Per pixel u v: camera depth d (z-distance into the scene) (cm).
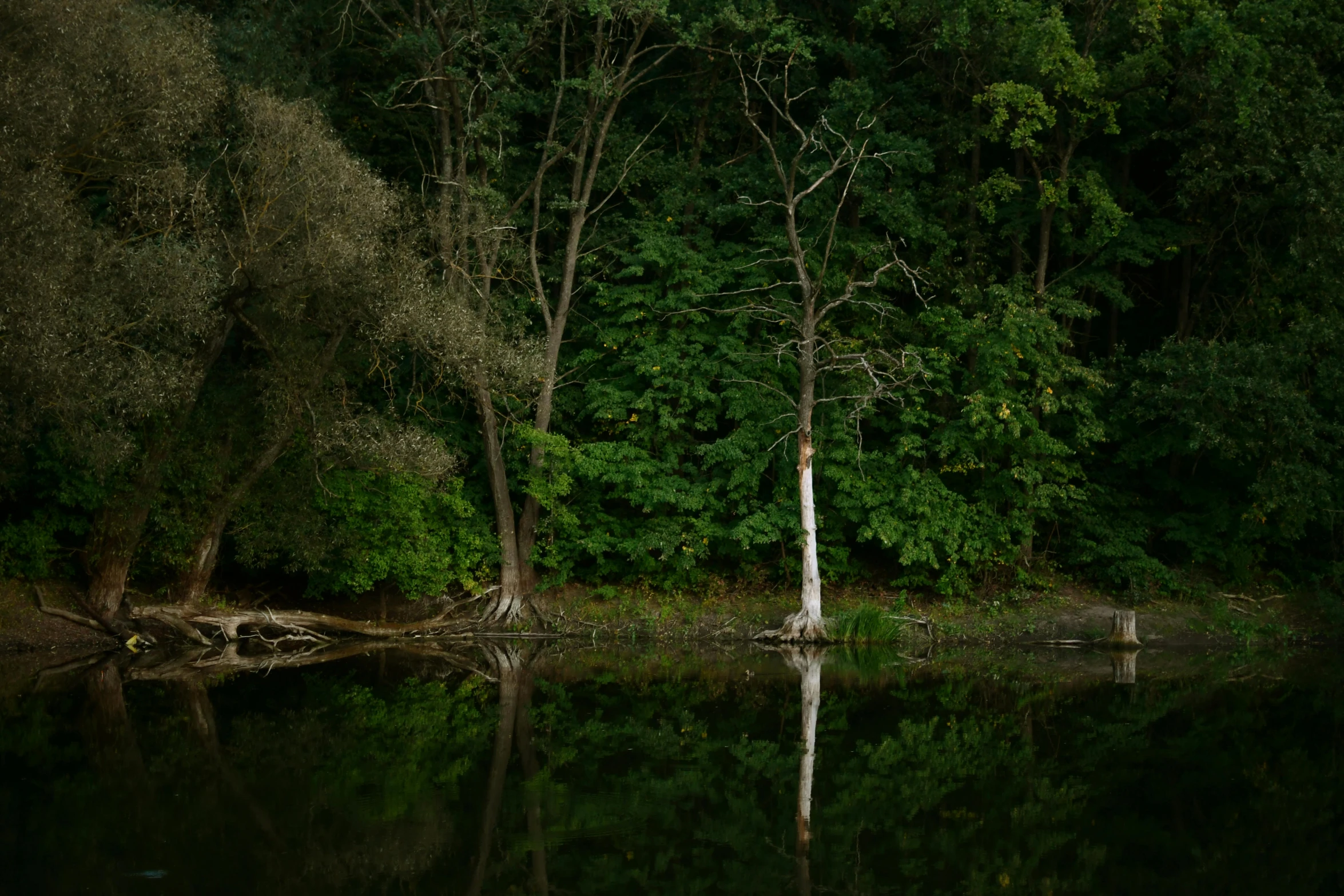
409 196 2031
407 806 893
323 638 2008
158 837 801
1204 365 1970
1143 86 2116
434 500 2072
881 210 2131
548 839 811
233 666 1695
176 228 1611
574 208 2181
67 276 1341
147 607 1858
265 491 1925
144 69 1512
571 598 2167
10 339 1280
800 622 1998
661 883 718
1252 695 1466
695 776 1005
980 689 1513
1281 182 2125
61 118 1334
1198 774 1020
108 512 1825
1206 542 2150
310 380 1786
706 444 2133
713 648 1978
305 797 916
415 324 1692
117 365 1432
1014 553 2131
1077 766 1052
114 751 1073
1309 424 1923
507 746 1126
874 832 838
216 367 2036
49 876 711
